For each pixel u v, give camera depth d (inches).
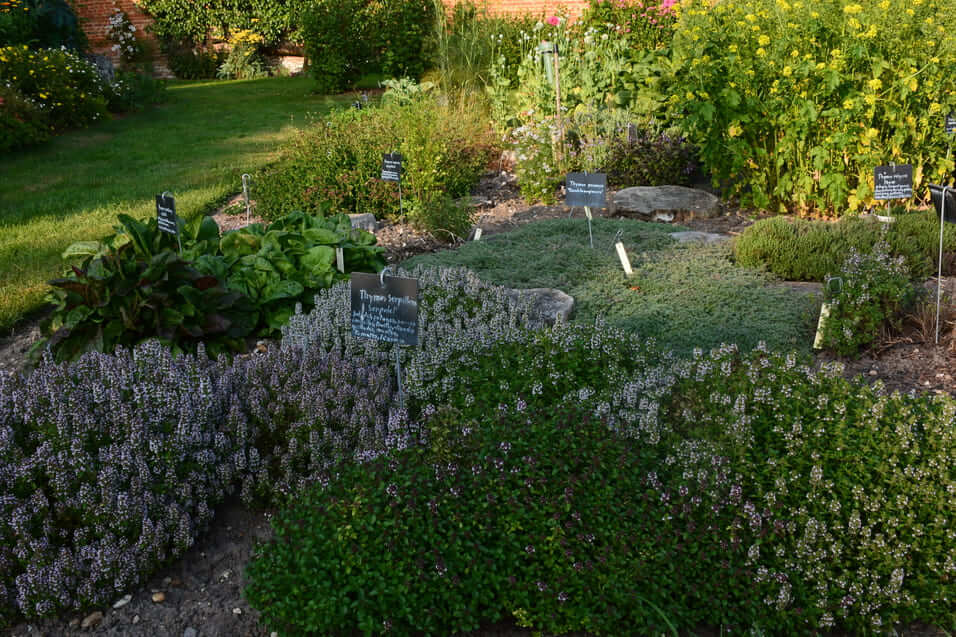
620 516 116.1
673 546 113.3
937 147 295.4
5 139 469.1
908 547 113.1
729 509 118.1
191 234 239.1
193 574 129.0
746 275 233.1
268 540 133.0
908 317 198.5
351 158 359.6
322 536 113.4
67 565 118.4
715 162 325.4
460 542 113.0
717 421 134.3
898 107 287.3
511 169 416.8
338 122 431.2
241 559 132.1
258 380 157.6
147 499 128.1
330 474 133.1
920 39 284.2
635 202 318.3
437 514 115.1
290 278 222.7
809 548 113.1
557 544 113.2
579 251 253.6
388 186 331.9
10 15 646.5
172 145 502.0
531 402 151.1
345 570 111.2
